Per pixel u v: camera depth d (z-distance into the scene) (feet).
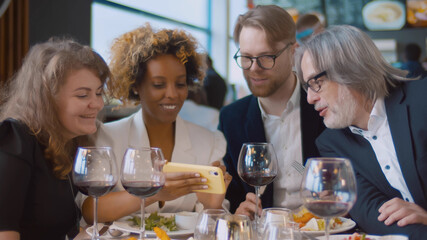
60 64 5.56
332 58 6.37
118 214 6.42
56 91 5.56
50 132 5.50
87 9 17.83
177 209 7.43
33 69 5.60
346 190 4.02
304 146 8.39
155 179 4.87
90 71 5.76
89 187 4.82
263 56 8.15
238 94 28.60
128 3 20.47
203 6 28.68
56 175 5.60
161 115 7.55
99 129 7.57
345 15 25.49
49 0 16.19
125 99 7.79
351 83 6.34
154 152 4.92
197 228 4.38
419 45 24.88
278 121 8.57
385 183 6.40
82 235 5.74
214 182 5.37
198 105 16.43
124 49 7.55
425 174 5.99
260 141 8.55
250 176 5.68
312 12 25.73
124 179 4.86
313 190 4.06
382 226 5.59
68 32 16.98
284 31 8.17
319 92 6.54
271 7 8.32
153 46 7.34
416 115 6.14
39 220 5.43
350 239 4.85
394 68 6.65
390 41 25.22
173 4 24.48
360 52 6.35
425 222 5.33
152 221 5.90
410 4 24.80
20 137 5.16
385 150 6.41
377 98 6.42
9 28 14.80
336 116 6.49
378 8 25.11
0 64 14.66
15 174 4.95
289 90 8.50
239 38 8.61
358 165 6.60
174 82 7.48
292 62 8.36
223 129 8.90
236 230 4.09
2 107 5.82
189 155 7.85
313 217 6.20
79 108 5.67
